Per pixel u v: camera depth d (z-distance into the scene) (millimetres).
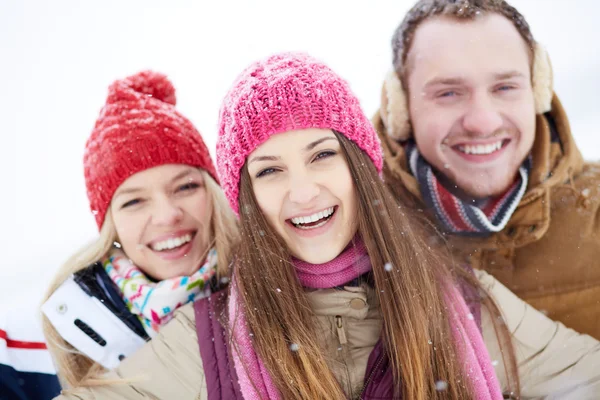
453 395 1456
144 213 1844
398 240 1532
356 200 1508
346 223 1480
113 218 1891
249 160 1458
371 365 1483
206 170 1984
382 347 1501
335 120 1441
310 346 1448
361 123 1531
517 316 1637
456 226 1979
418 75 1888
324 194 1437
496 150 1869
